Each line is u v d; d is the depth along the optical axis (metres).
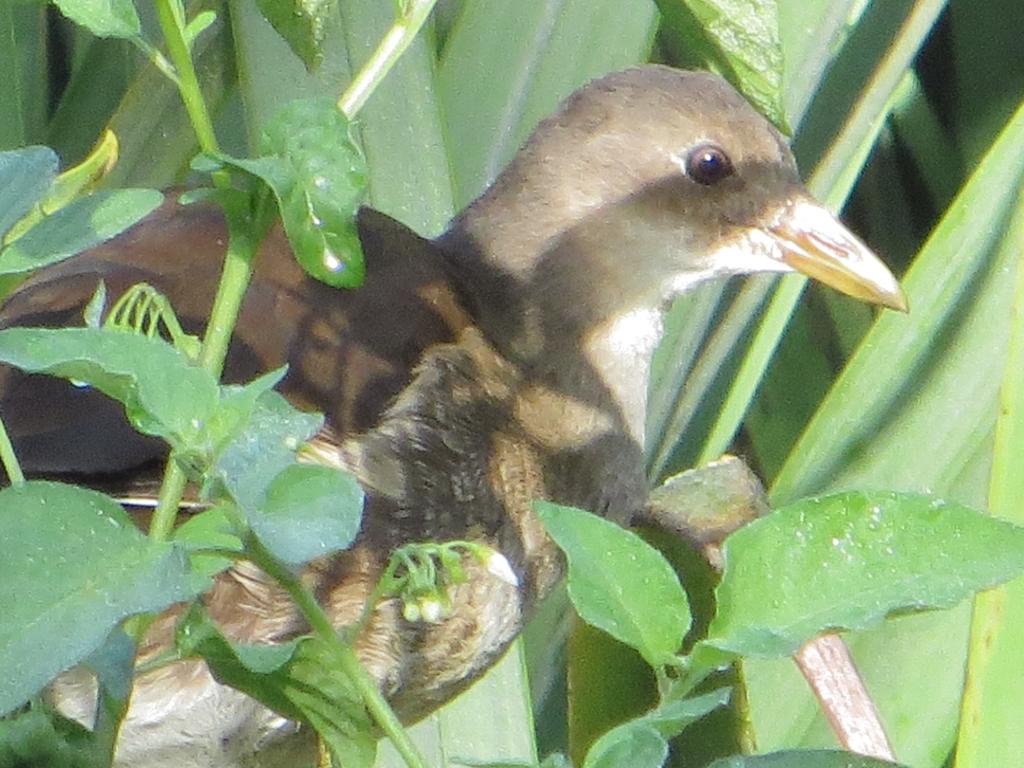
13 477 2.41
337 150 2.42
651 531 2.76
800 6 2.80
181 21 2.43
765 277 2.82
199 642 2.39
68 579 2.05
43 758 2.30
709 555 2.75
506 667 2.79
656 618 2.21
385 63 2.62
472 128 2.82
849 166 2.82
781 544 2.22
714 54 2.67
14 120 2.80
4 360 2.17
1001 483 2.72
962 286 2.79
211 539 2.25
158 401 2.12
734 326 2.83
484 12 2.81
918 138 2.86
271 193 2.48
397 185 2.80
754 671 2.77
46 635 2.02
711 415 2.84
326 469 2.15
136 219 2.33
